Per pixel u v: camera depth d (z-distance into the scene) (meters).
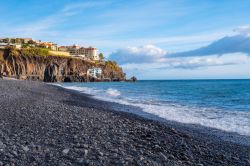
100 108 28.27
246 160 10.77
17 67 177.25
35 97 35.38
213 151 11.83
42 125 14.37
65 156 8.75
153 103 37.22
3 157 8.16
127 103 36.50
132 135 13.19
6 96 31.94
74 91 64.69
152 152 10.35
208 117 23.94
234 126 19.38
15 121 15.16
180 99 44.81
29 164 7.79
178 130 17.41
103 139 11.80
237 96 51.69
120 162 8.43
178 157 10.16
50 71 185.88
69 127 14.09
